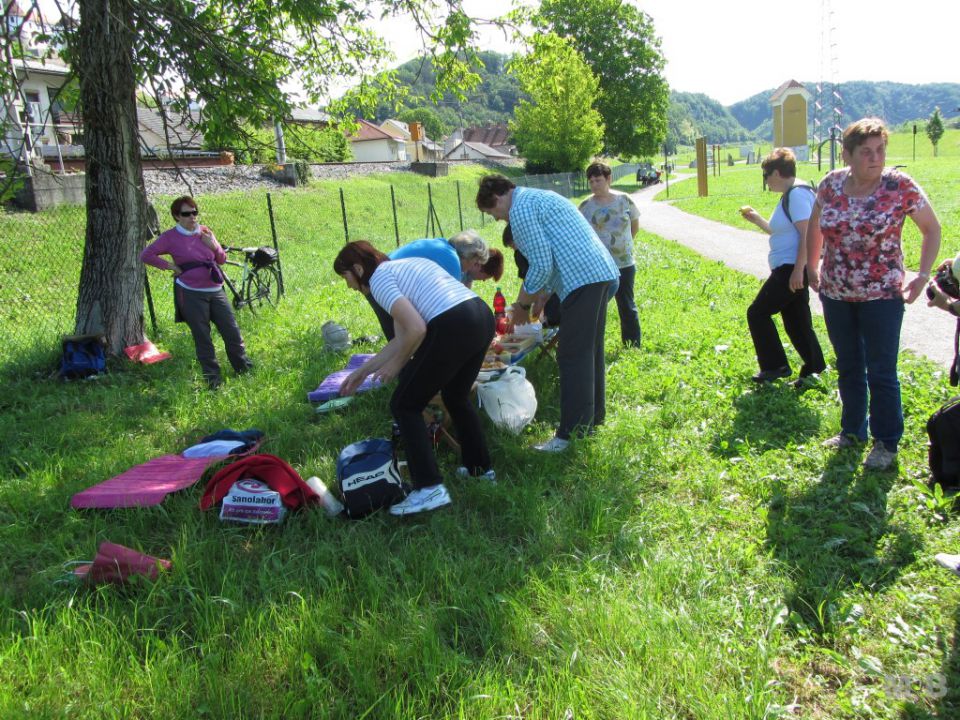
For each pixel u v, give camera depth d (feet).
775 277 17.56
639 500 12.41
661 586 9.81
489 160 190.90
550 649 8.66
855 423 14.10
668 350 22.57
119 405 19.21
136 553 10.49
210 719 7.70
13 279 38.24
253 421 17.40
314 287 39.63
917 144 281.74
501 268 17.70
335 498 12.75
